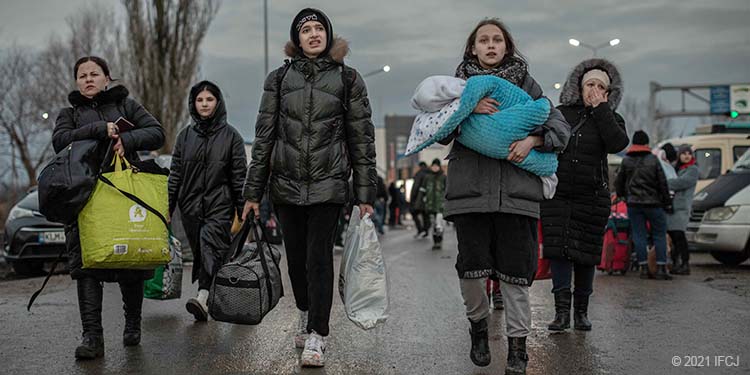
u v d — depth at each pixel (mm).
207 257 6828
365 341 5965
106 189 5312
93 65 5652
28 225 11914
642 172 10008
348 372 4996
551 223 6281
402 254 14898
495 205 4680
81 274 5402
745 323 6715
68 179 5160
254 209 5430
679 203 10969
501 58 4996
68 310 7500
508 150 4621
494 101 4648
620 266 10500
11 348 5754
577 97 6355
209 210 6965
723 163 18109
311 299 5188
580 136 6254
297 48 5375
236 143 7047
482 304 4918
